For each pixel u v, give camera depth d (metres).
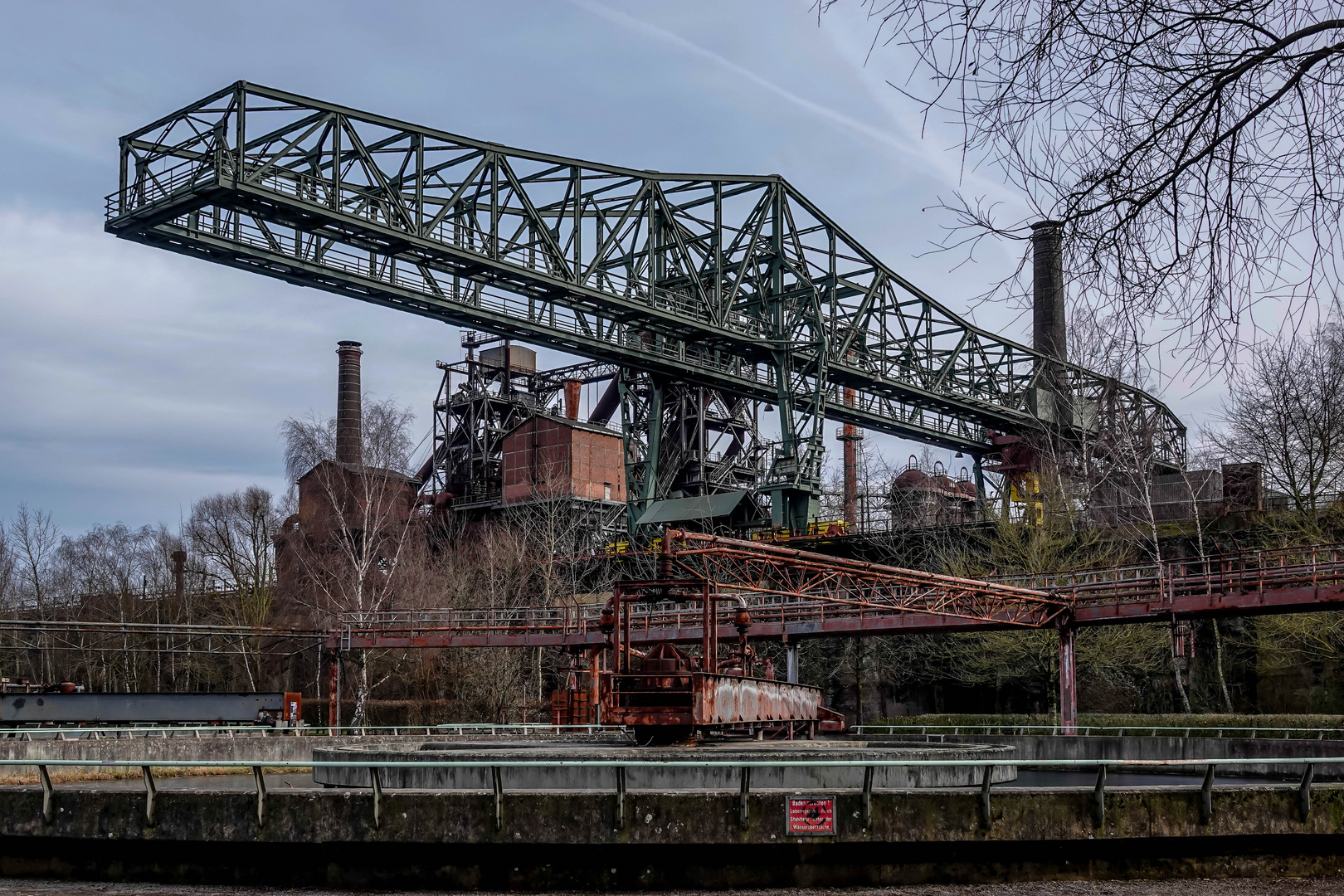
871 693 60.75
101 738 36.25
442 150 53.66
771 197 70.31
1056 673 50.66
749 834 15.60
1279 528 49.28
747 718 30.62
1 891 15.40
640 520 73.12
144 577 87.94
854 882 15.79
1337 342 36.50
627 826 15.65
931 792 15.88
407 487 84.88
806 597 38.53
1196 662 51.09
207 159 45.84
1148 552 50.81
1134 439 51.47
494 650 60.59
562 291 57.78
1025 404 84.25
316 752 29.45
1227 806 16.08
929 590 40.84
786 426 70.50
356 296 52.47
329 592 69.56
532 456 89.94
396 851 16.03
